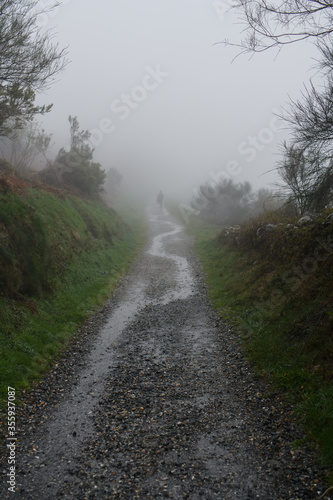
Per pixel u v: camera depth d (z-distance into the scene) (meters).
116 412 5.48
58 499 3.74
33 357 7.17
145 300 12.19
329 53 5.80
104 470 4.18
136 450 4.53
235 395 5.90
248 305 9.94
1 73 9.00
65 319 9.57
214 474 4.05
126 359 7.55
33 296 9.51
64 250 12.96
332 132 7.19
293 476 3.94
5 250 9.15
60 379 6.67
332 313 6.11
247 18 4.94
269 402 5.54
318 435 4.44
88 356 7.75
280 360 6.47
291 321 7.27
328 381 5.27
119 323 9.95
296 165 8.45
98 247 17.38
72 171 23.80
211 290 12.95
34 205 12.87
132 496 3.77
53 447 4.63
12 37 8.41
